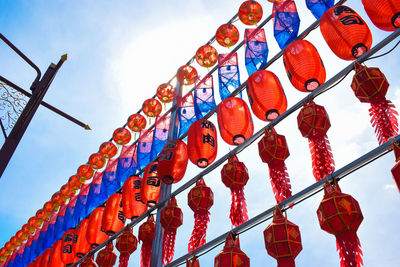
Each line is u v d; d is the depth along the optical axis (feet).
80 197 32.35
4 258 42.93
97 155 34.45
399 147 11.73
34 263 34.45
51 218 36.55
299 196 13.87
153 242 21.85
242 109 18.76
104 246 26.63
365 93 13.30
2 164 19.99
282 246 12.74
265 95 17.16
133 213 24.40
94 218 28.30
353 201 11.85
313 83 16.25
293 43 17.01
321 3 18.70
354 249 11.35
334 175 13.24
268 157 15.40
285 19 19.92
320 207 12.18
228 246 14.79
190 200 18.76
